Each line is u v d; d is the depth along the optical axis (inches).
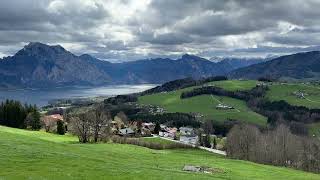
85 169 1947.6
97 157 2477.9
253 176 2610.7
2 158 2015.3
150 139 6141.7
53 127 6747.1
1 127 4997.5
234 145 5300.2
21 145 2475.4
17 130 5049.2
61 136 5285.4
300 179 2682.1
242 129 5551.2
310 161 4975.4
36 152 2262.6
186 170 2544.3
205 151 5713.6
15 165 1895.9
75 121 4793.3
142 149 3922.2
